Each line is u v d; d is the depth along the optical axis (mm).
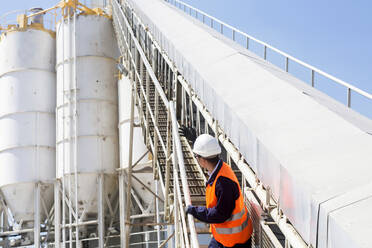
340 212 2828
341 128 4367
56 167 32531
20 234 33625
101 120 32375
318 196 3184
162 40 15203
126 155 30531
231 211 4105
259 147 4875
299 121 4953
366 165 3402
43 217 33406
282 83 6676
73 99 32406
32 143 33375
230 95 7004
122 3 26969
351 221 2680
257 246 5082
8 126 33781
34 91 34438
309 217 3312
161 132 16547
